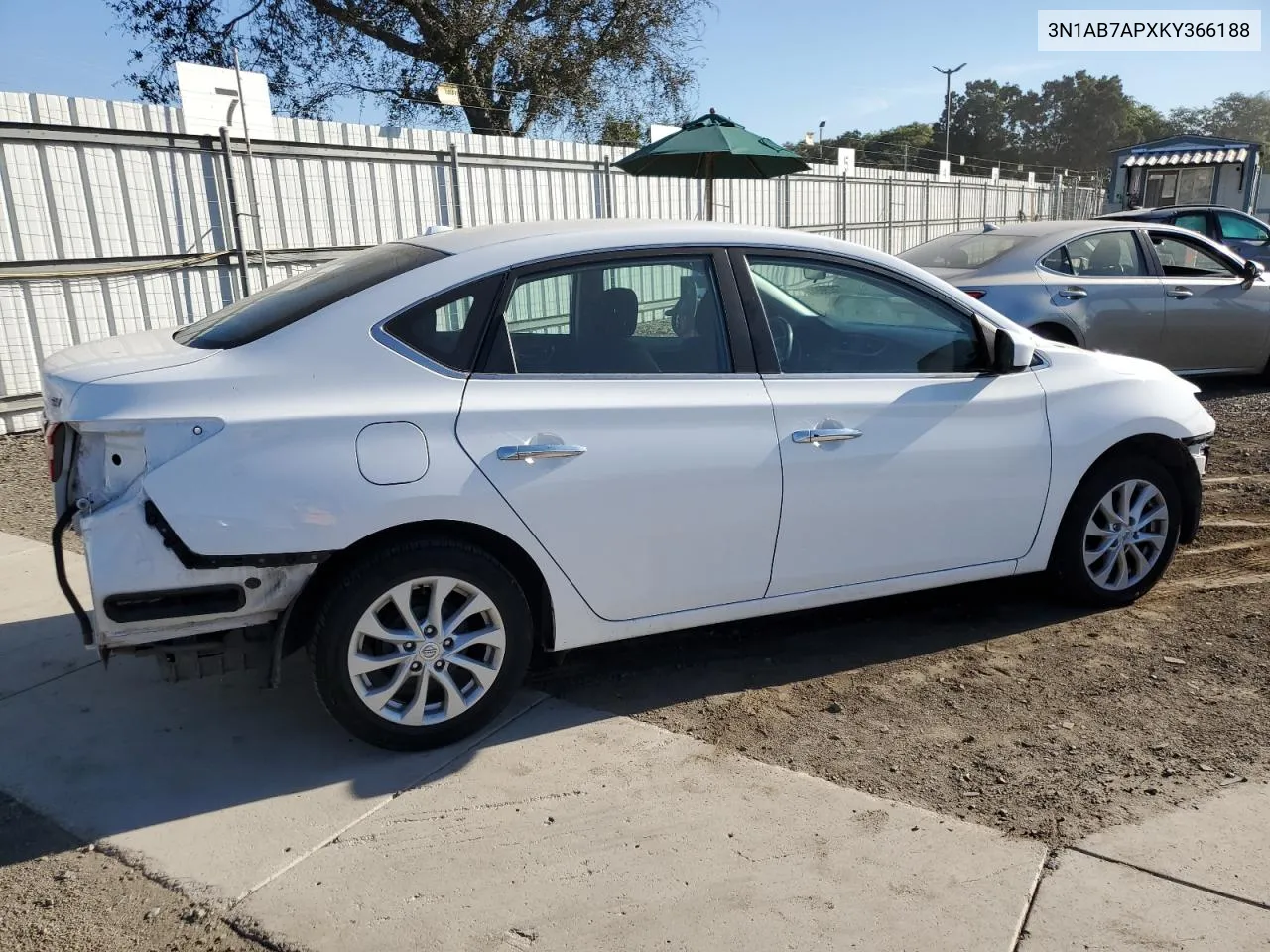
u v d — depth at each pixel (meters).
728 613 3.71
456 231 3.78
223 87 8.76
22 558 5.30
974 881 2.65
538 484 3.24
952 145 78.88
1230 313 8.79
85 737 3.49
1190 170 25.47
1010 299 7.94
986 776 3.16
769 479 3.58
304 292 3.42
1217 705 3.59
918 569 3.99
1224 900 2.54
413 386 3.15
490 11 20.45
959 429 3.92
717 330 3.63
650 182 14.10
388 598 3.15
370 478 3.03
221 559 2.92
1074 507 4.32
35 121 7.70
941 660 4.04
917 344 3.99
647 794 3.09
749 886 2.65
